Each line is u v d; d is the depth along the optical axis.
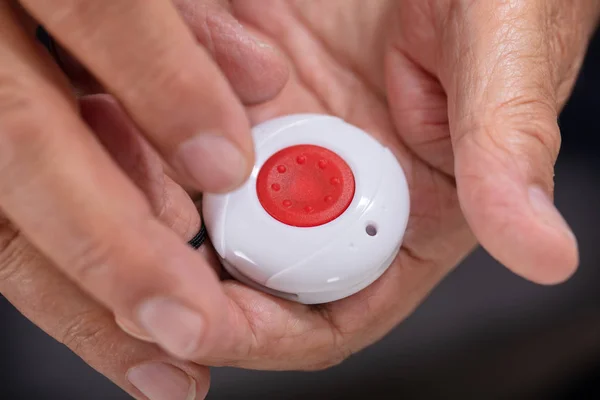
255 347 0.28
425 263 0.31
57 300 0.28
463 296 0.34
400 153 0.31
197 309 0.24
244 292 0.29
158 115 0.24
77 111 0.25
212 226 0.29
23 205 0.24
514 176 0.26
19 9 0.25
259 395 0.32
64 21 0.23
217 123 0.24
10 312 0.33
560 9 0.29
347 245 0.28
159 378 0.28
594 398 0.32
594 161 0.35
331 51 0.32
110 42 0.23
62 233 0.24
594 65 0.36
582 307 0.33
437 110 0.30
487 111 0.27
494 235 0.25
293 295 0.29
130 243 0.24
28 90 0.24
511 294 0.34
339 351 0.30
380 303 0.30
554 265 0.25
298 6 0.32
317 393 0.32
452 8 0.28
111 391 0.32
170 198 0.29
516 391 0.32
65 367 0.32
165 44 0.24
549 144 0.26
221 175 0.24
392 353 0.33
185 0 0.31
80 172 0.24
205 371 0.29
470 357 0.33
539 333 0.33
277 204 0.29
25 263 0.27
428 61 0.30
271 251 0.28
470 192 0.26
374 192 0.29
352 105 0.32
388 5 0.31
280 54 0.33
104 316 0.28
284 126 0.30
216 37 0.31
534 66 0.27
